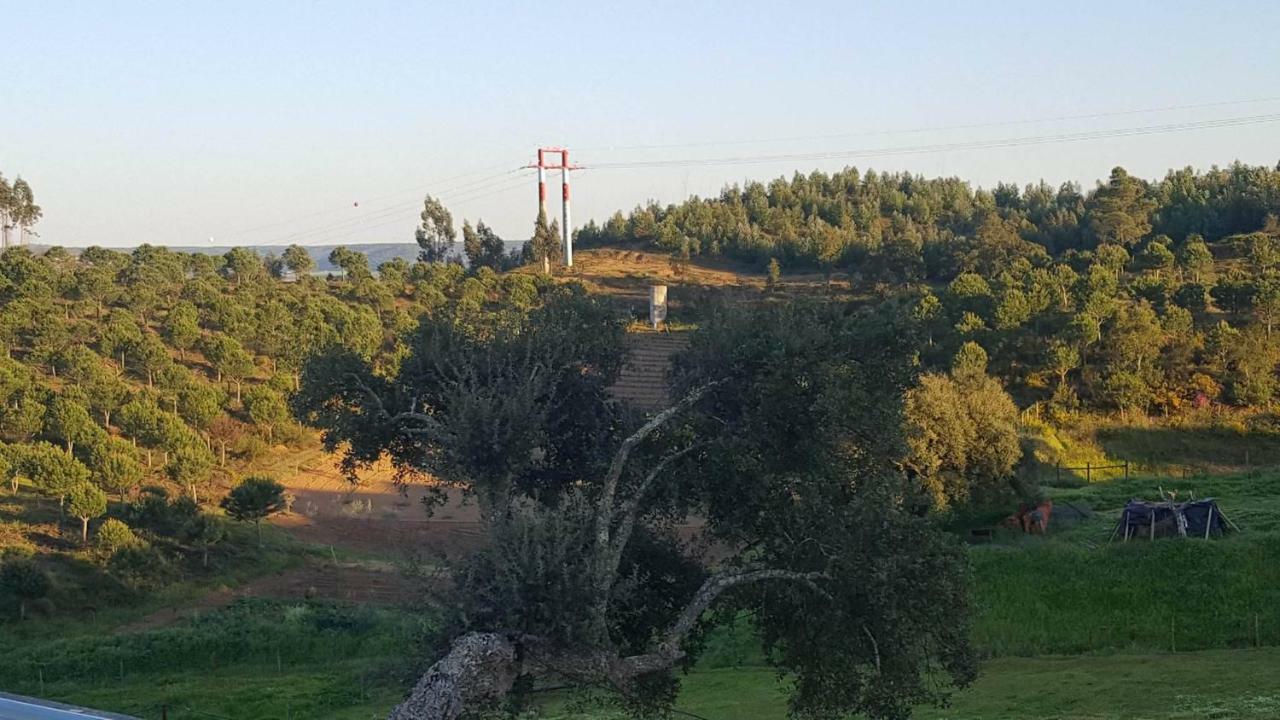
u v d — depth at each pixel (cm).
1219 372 6569
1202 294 7312
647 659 1404
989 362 6756
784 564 1472
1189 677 2631
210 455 5522
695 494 1519
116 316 7275
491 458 1433
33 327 6575
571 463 1591
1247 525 3888
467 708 1326
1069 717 2298
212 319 7738
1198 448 5841
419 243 16288
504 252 14975
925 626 1398
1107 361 6650
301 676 3353
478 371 1555
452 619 1325
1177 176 14262
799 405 1447
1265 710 2228
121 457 4847
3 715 1372
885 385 1515
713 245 13212
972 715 2397
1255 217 11312
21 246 10125
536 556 1302
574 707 2289
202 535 4578
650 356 4522
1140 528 3834
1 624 3878
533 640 1308
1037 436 5781
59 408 5050
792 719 1698
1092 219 11588
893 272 9944
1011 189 17338
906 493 1487
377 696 3062
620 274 11888
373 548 4862
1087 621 3306
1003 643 3222
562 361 1565
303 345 6844
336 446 1614
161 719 2878
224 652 3622
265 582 4431
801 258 12144
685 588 1582
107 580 4219
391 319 8588
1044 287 7412
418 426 1564
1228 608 3272
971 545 3934
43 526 4609
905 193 16938
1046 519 4178
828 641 1427
